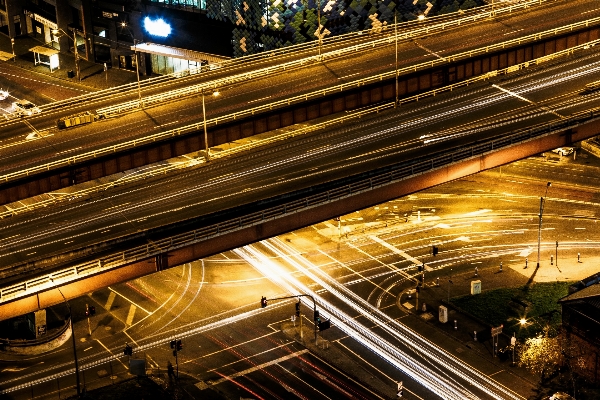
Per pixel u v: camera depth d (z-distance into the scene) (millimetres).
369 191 143500
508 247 160125
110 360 137125
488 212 170750
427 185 148750
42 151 159500
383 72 177250
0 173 152625
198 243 131875
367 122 167625
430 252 159750
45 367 135875
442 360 134750
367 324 142750
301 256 159875
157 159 159500
